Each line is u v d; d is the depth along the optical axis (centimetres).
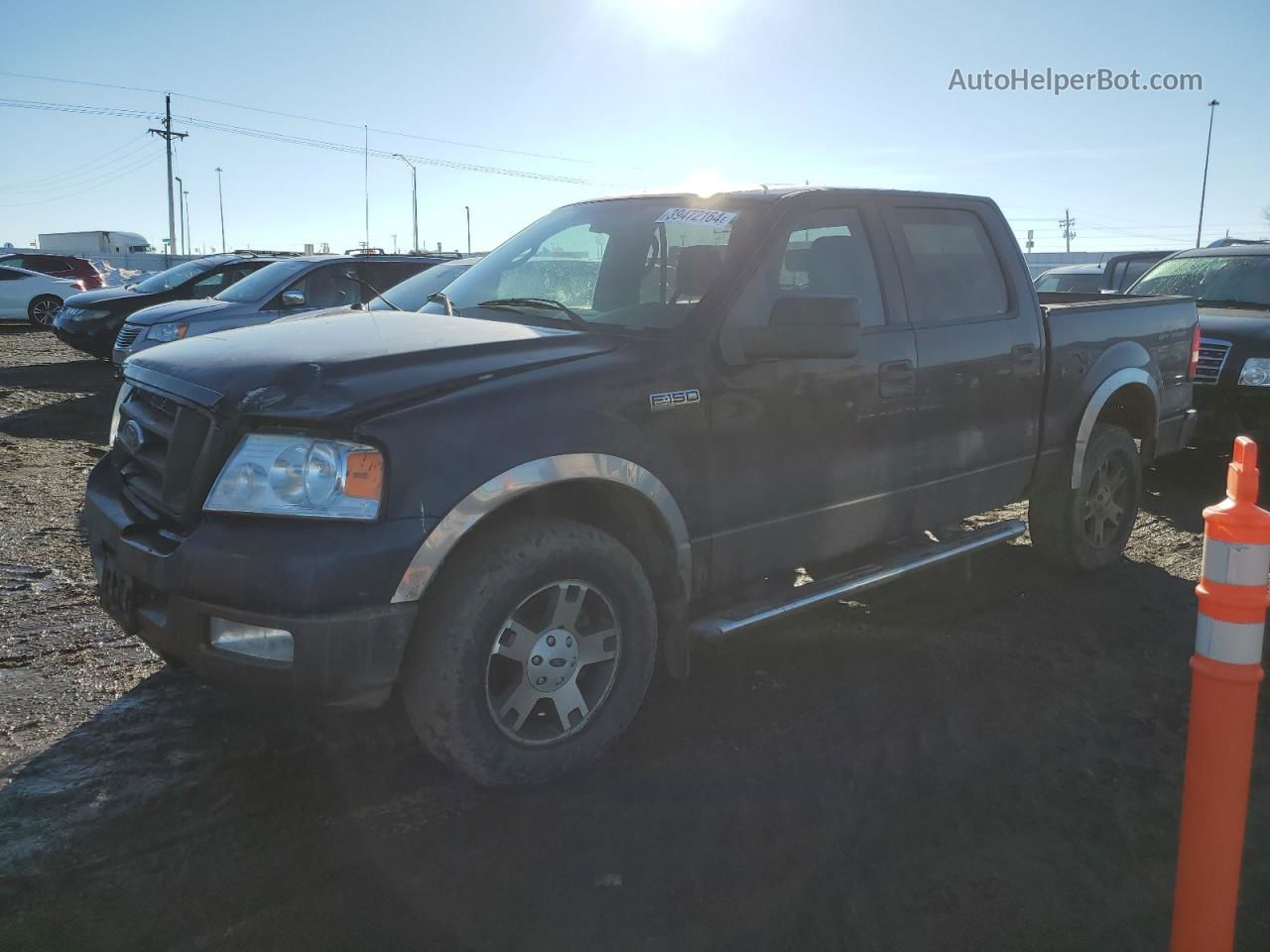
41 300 2111
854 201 411
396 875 269
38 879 264
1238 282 859
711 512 350
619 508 340
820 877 271
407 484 277
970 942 246
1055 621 468
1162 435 576
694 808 304
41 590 475
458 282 442
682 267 372
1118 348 529
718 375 346
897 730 356
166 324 1025
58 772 316
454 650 287
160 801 301
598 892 262
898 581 519
